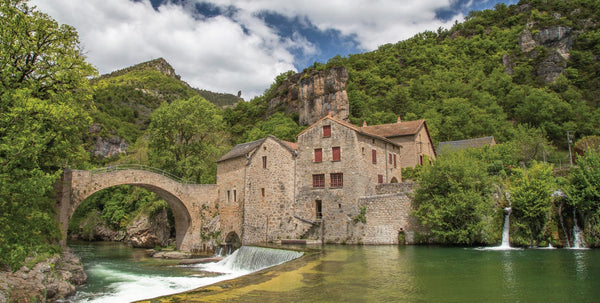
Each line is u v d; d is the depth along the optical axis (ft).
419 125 160.86
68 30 80.12
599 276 60.29
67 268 80.02
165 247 160.45
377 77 377.71
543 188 100.73
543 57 407.03
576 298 47.14
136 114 489.67
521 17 490.90
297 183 127.44
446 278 59.77
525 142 181.98
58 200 111.34
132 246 173.37
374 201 113.80
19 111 50.06
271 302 47.44
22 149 47.88
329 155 123.34
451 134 258.78
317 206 123.85
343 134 122.01
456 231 100.48
